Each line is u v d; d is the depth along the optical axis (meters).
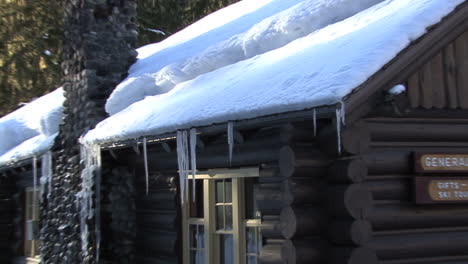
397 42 4.85
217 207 7.06
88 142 8.36
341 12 7.22
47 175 10.19
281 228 5.32
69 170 9.47
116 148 7.96
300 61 5.86
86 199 8.63
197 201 7.44
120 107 9.02
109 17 9.84
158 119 6.93
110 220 8.62
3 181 12.93
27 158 10.66
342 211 5.10
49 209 10.12
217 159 6.82
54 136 10.23
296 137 5.31
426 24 5.00
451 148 5.82
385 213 5.34
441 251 5.60
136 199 8.59
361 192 5.08
